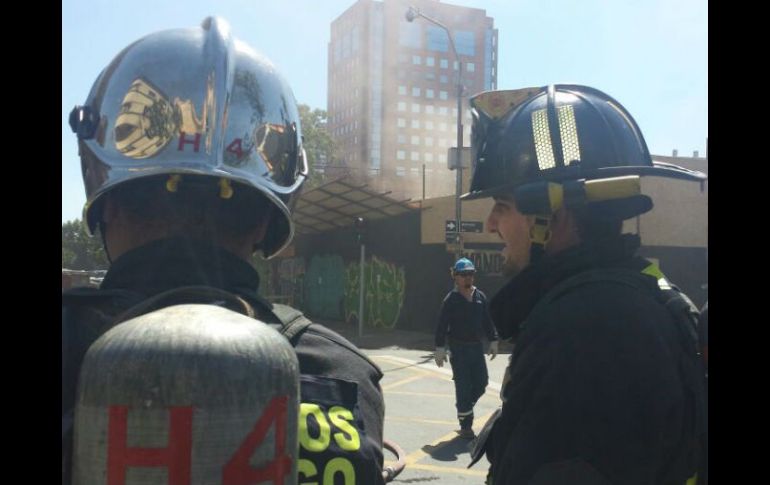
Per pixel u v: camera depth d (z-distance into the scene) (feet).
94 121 3.82
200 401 2.38
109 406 2.37
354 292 69.41
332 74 242.99
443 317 20.81
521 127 5.31
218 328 2.57
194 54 3.83
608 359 3.69
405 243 60.39
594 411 3.59
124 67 3.87
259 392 2.52
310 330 3.72
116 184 3.57
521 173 5.16
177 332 2.49
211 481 2.39
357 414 3.40
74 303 3.14
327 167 121.08
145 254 3.48
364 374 3.68
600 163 5.01
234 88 3.85
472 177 5.72
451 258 55.52
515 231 5.24
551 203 4.79
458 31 175.63
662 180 56.80
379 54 213.66
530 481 3.65
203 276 3.46
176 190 3.66
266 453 2.53
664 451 3.68
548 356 3.85
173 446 2.35
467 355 20.61
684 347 4.11
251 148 3.87
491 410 25.12
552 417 3.69
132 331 2.50
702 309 4.59
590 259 4.56
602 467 3.52
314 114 123.44
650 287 4.32
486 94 5.69
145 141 3.67
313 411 3.20
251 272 3.79
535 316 4.21
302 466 3.03
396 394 28.07
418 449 19.16
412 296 59.06
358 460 3.18
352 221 69.67
